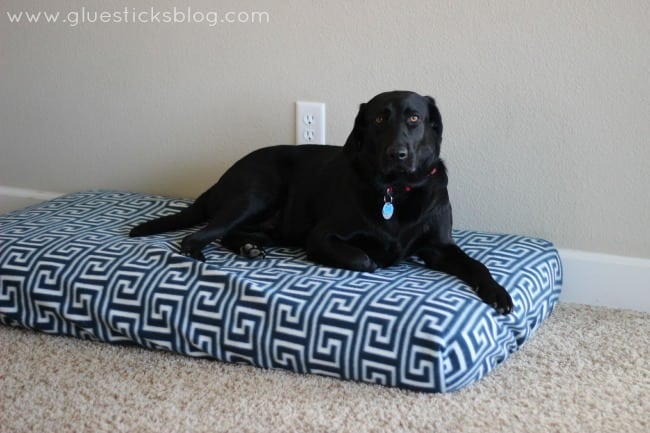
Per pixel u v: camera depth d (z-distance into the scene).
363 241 2.34
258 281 2.16
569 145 2.53
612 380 2.04
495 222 2.68
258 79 2.84
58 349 2.21
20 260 2.34
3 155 3.28
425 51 2.61
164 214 2.80
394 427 1.82
